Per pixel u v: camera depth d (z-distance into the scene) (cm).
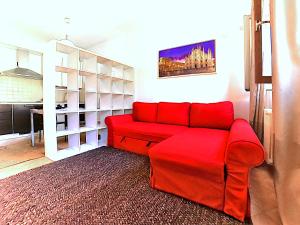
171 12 300
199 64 295
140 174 190
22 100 452
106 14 309
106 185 165
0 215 122
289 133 97
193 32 300
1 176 185
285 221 95
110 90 332
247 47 209
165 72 332
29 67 453
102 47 441
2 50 408
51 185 165
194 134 207
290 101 97
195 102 298
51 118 241
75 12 301
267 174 119
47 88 247
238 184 117
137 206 133
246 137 121
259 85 186
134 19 324
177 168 141
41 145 318
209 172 125
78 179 178
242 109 263
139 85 371
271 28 105
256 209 114
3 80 420
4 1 267
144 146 252
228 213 121
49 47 241
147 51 357
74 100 273
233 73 268
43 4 277
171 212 126
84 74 301
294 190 94
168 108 294
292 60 97
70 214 123
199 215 123
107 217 120
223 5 270
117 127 280
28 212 125
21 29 372
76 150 274
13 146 310
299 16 96
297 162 95
